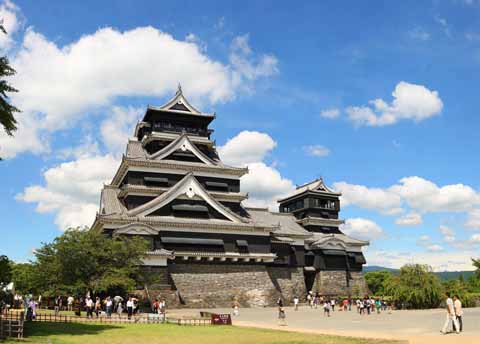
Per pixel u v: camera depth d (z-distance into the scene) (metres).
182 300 64.50
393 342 26.28
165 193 68.94
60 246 50.12
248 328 37.12
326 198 94.69
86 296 49.81
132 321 41.31
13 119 28.12
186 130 82.19
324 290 81.50
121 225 64.69
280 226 79.38
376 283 112.69
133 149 79.12
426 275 65.62
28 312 37.84
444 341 25.89
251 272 70.44
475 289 75.50
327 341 27.45
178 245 66.56
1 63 27.48
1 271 27.84
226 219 71.88
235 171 77.38
